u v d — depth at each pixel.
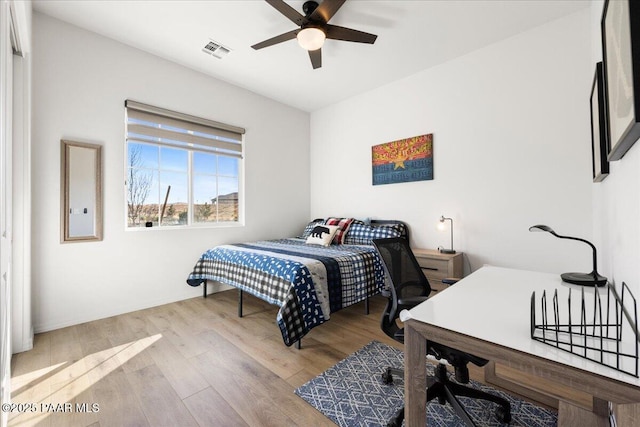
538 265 2.67
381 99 3.87
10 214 1.62
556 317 0.87
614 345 0.75
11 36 1.91
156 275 3.09
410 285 1.75
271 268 2.40
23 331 2.08
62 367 1.88
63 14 2.44
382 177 3.85
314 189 4.76
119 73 2.84
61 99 2.50
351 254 2.80
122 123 2.85
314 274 2.29
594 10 2.16
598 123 1.59
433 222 3.39
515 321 0.94
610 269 1.53
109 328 2.48
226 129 3.69
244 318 2.75
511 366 0.75
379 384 1.70
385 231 3.45
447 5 2.38
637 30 0.74
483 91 2.99
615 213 1.34
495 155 2.92
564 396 1.55
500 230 2.89
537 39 2.66
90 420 1.42
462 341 0.84
